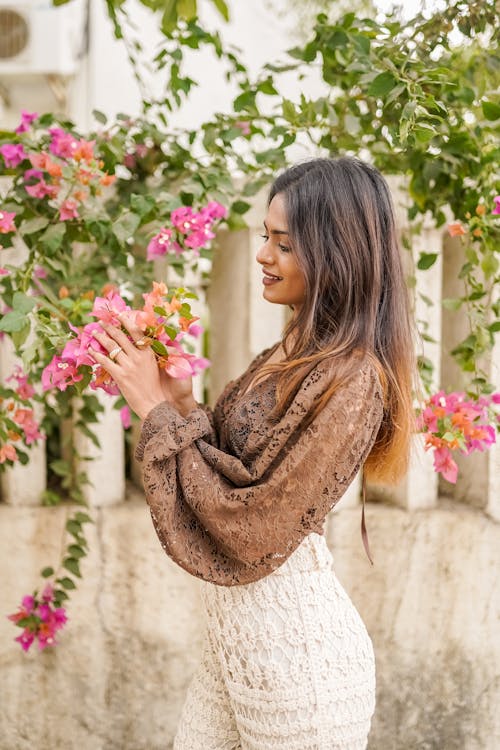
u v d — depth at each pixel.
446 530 2.44
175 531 1.42
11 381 2.20
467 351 2.11
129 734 2.38
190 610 2.38
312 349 1.48
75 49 3.75
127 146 2.21
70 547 2.18
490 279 2.30
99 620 2.35
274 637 1.47
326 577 1.55
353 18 2.04
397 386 1.52
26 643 2.19
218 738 1.70
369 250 1.49
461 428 1.91
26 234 2.02
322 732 1.46
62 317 1.74
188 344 2.15
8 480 2.31
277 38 3.80
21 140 2.00
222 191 2.12
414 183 2.16
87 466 2.35
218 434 1.69
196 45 2.15
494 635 2.49
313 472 1.38
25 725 2.34
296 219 1.50
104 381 1.50
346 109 2.20
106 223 1.97
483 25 2.10
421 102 1.86
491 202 2.05
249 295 2.35
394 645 2.46
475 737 2.51
